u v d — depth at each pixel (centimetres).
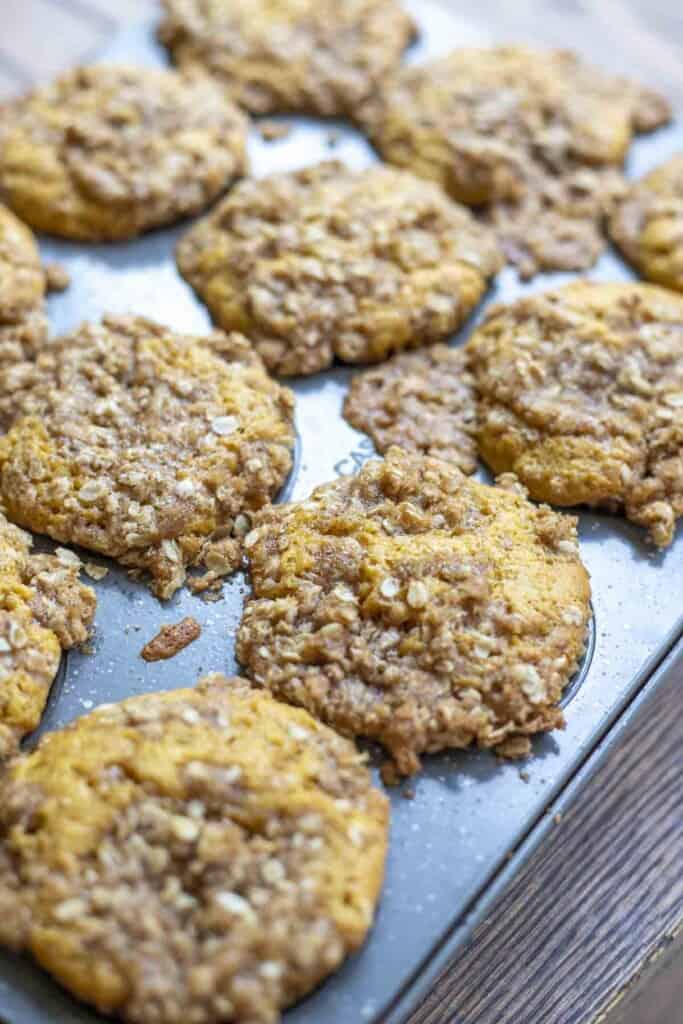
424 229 55
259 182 55
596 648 47
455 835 44
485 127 58
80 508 48
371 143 59
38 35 68
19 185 55
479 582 46
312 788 43
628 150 59
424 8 63
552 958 48
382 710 44
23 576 47
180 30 61
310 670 45
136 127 57
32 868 41
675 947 48
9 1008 41
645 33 67
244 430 49
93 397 50
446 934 42
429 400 51
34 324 52
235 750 43
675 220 55
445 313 52
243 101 59
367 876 42
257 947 40
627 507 49
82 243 55
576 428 49
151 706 44
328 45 61
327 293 52
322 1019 41
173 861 41
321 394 52
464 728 44
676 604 48
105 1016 41
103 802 42
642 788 50
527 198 57
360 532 47
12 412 50
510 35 67
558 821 45
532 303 52
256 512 49
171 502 48
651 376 50
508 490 49
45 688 45
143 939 40
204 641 47
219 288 53
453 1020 47
